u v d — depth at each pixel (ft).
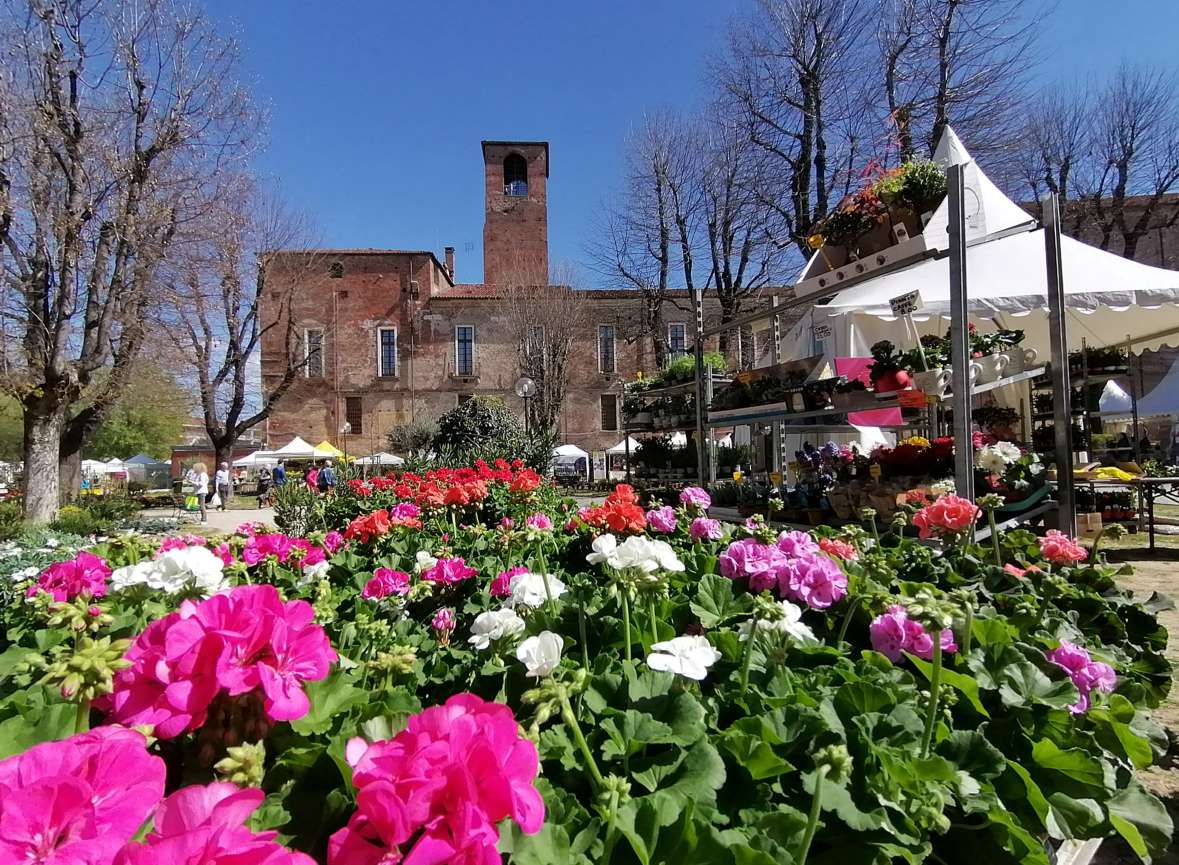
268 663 3.25
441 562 7.89
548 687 3.34
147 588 5.28
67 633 5.60
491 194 128.77
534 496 16.89
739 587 6.80
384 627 5.68
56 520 34.86
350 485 27.53
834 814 3.59
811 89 54.24
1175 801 7.32
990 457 11.94
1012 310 19.06
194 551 5.21
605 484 70.64
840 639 5.97
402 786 2.25
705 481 23.31
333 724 3.78
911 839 3.45
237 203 45.44
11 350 36.17
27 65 32.91
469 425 44.98
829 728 3.83
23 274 35.01
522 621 4.80
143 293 38.65
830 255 16.80
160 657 3.16
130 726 2.99
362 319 115.14
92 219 35.01
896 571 8.38
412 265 116.67
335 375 113.91
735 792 3.65
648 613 5.71
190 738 3.51
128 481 111.65
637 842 2.87
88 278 36.52
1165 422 65.00
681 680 4.33
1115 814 4.79
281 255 90.99
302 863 2.24
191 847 2.13
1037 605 7.33
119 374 42.86
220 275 49.57
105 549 8.77
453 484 15.93
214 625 3.31
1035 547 9.98
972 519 8.66
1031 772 4.79
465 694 2.93
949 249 12.64
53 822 2.15
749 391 19.29
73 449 47.26
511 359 115.65
